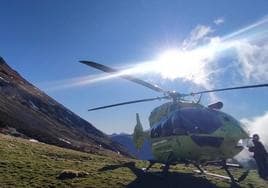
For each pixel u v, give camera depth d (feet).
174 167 81.00
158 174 65.05
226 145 56.49
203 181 60.80
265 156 59.82
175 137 60.44
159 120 68.33
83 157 93.09
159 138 66.08
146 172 68.13
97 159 92.02
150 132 71.15
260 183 62.44
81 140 524.11
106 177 62.95
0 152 85.46
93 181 59.82
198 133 56.75
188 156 59.93
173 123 61.21
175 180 61.52
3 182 58.44
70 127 594.65
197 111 59.88
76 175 63.16
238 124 58.34
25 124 427.33
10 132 342.23
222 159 58.90
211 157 58.59
